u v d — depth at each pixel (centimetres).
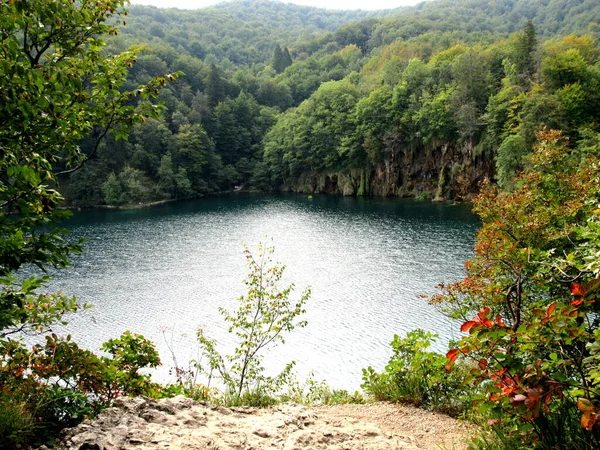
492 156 5566
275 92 12100
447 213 4847
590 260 375
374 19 18338
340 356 1752
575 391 264
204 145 8469
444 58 8044
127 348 627
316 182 8250
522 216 673
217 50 17250
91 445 353
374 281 2623
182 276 2942
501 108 5203
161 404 457
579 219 693
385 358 1720
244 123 10075
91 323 2138
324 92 8438
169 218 5516
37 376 499
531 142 4159
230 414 478
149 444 365
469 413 525
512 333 284
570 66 4694
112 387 530
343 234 4075
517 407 271
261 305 981
